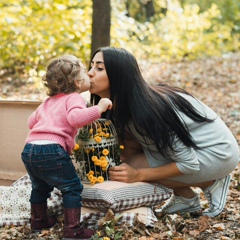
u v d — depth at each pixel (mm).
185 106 3629
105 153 3520
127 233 3320
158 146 3488
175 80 11109
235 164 3787
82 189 3320
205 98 9516
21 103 4320
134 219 3471
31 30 10781
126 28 12562
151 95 3506
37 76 10469
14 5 10984
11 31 10742
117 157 3645
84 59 10742
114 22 11703
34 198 3473
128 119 3514
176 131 3498
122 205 3480
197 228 3564
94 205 3508
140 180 3582
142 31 14734
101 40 7891
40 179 3359
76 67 3346
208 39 14539
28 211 3758
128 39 13188
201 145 3664
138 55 13281
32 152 3223
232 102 9141
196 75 11484
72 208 3232
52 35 10820
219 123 3787
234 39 15859
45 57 10883
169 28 14531
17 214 3746
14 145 4406
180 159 3557
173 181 3697
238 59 13391
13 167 4430
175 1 15828
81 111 3191
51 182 3250
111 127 3615
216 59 13438
